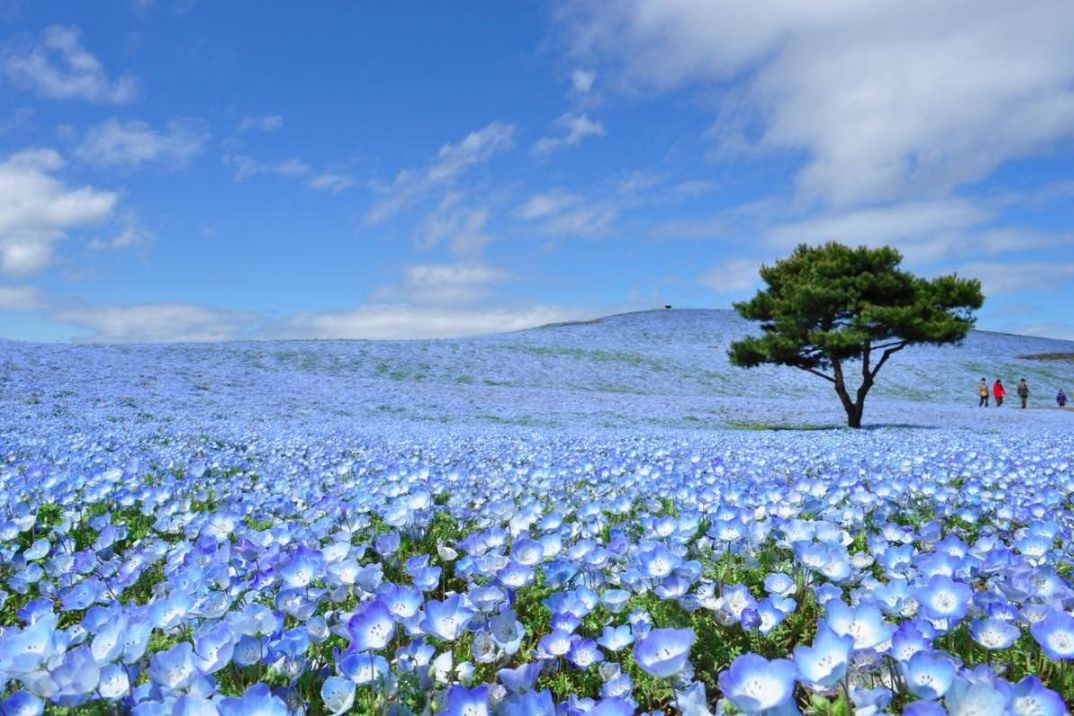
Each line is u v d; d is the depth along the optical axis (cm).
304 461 1002
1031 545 402
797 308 2878
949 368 6206
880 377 5838
